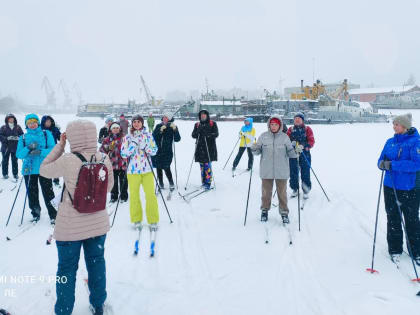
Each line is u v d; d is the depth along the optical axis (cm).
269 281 343
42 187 486
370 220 520
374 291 321
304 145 626
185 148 1420
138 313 291
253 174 880
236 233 471
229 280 345
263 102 4009
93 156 266
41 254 404
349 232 472
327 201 623
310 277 350
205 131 693
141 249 417
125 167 608
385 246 425
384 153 389
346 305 299
